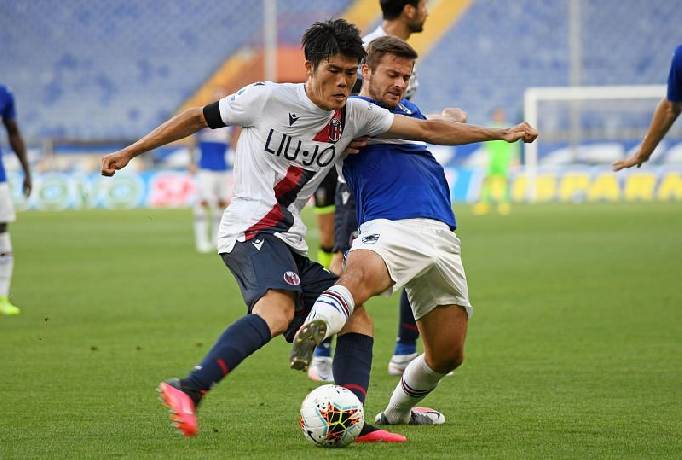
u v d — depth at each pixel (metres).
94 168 130.38
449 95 145.12
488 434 19.59
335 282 18.94
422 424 20.77
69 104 144.62
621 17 146.88
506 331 34.12
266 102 18.36
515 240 70.31
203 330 35.00
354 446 18.50
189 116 18.45
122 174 123.75
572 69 139.50
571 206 110.12
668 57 145.88
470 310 20.03
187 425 16.41
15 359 29.25
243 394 24.17
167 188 123.50
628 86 145.25
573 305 40.16
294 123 18.42
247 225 18.64
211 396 23.91
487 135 19.66
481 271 52.59
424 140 19.58
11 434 19.64
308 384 25.52
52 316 38.50
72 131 143.25
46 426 20.42
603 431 19.78
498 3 148.25
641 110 138.12
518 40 146.88
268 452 17.98
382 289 18.50
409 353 26.81
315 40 17.95
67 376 26.48
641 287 45.41
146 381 25.81
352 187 20.20
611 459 17.47
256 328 17.42
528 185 124.62
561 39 146.62
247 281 18.22
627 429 19.95
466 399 23.44
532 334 33.44
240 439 19.16
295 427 20.31
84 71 146.50
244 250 18.50
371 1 146.00
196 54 146.62
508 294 43.72
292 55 143.38
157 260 60.69
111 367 27.91
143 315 38.78
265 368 27.83
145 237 78.19
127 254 64.50
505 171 106.75
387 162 19.61
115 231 84.31
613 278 48.88
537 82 145.00
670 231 75.75
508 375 26.53
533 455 17.75
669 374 26.45
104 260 60.78
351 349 19.17
